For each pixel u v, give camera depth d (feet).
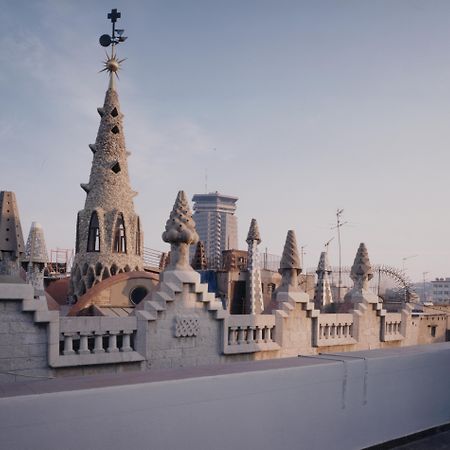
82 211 91.35
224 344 57.21
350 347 74.54
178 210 55.83
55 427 22.90
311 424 32.65
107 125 93.61
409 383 39.65
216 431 28.02
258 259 128.36
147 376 28.37
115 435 24.50
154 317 51.60
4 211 46.01
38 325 44.68
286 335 65.10
